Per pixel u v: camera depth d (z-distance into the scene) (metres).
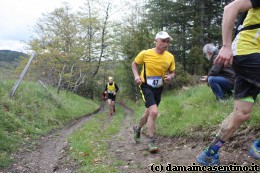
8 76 15.02
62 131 9.49
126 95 37.81
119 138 7.39
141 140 6.86
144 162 4.86
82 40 31.12
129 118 14.86
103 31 36.06
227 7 2.93
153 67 5.48
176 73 22.77
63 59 25.72
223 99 6.95
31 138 7.59
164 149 5.63
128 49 31.09
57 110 12.59
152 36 31.23
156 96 5.68
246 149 4.39
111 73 41.66
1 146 6.03
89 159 5.26
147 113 5.98
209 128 5.62
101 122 12.80
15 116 8.73
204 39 27.27
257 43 3.02
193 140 5.64
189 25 30.80
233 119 3.31
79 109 16.80
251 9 3.04
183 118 7.12
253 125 4.85
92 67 34.94
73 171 4.78
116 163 4.86
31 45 28.20
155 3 30.00
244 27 3.11
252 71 3.02
